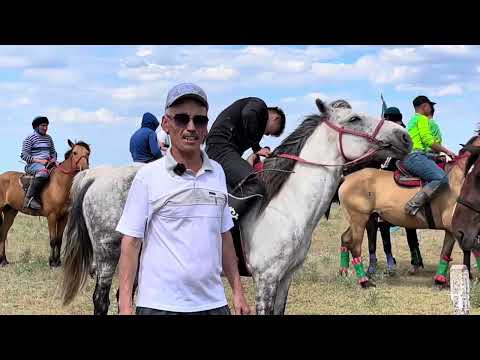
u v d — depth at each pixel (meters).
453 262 13.20
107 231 6.90
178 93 3.51
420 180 10.13
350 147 6.11
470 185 9.24
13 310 8.48
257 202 6.05
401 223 10.38
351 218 10.45
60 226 12.40
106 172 7.12
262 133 6.30
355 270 10.83
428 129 10.32
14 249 15.07
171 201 3.48
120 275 3.57
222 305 3.60
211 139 6.19
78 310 8.54
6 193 12.82
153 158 8.80
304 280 10.79
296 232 5.98
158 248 3.52
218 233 3.61
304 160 6.10
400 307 8.83
